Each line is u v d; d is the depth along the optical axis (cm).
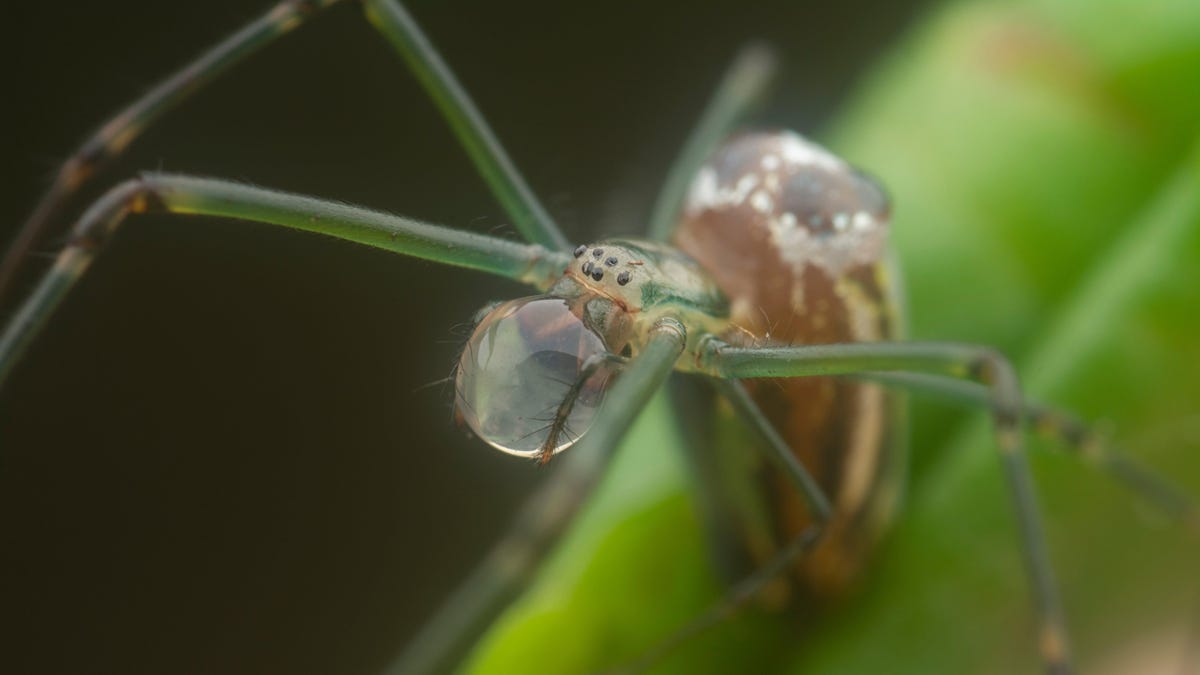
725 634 9
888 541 9
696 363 8
